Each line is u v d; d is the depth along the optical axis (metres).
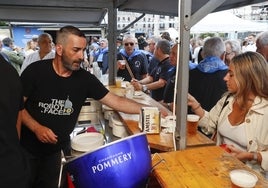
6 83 0.92
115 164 0.77
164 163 0.98
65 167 0.80
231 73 1.40
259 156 1.23
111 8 2.63
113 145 0.78
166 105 1.90
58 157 1.55
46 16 3.39
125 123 1.42
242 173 0.85
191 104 1.59
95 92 1.60
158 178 0.90
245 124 1.34
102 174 0.75
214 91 2.12
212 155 1.05
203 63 2.21
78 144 1.22
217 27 5.84
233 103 1.45
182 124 1.10
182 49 1.03
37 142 1.56
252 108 1.32
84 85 1.56
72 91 1.53
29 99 1.52
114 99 1.61
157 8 2.44
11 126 0.91
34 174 1.55
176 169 0.94
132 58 3.58
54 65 1.51
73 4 2.53
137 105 1.58
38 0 2.43
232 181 0.81
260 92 1.32
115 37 2.74
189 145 1.14
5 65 0.94
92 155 0.76
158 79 2.92
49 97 1.50
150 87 2.83
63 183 0.86
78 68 1.50
